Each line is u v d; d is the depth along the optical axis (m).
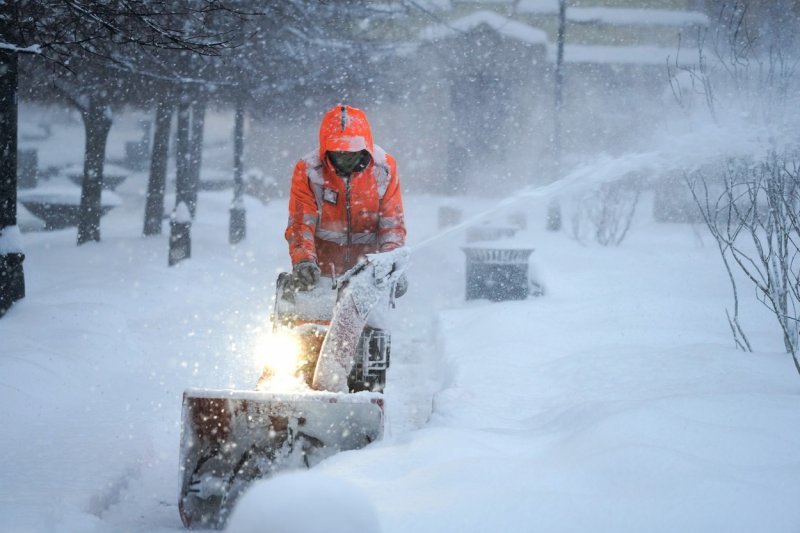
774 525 9.02
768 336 24.22
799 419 13.10
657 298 32.72
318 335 15.11
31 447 17.84
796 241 42.47
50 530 12.46
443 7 103.50
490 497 9.73
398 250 14.78
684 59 95.88
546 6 103.69
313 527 6.47
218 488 13.14
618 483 10.30
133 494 15.77
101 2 28.27
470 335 28.27
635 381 18.92
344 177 16.03
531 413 16.95
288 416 13.22
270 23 57.34
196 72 56.53
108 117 68.00
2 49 27.69
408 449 12.36
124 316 33.16
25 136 139.00
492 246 40.56
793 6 30.02
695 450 11.57
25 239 78.88
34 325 29.28
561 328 28.03
